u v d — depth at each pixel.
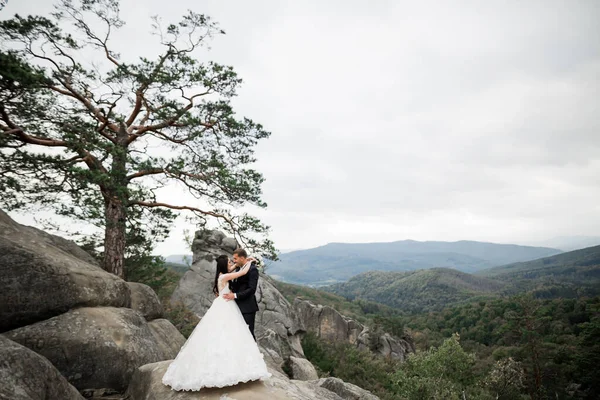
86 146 14.39
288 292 118.00
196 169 17.70
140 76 16.05
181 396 5.11
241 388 5.28
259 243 17.86
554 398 53.31
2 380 4.50
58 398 5.31
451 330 126.81
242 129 18.59
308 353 31.28
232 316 5.71
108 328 8.16
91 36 17.08
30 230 11.23
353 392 12.06
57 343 7.21
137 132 17.62
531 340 54.50
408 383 30.27
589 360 57.81
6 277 7.49
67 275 8.35
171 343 11.33
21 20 14.45
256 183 18.47
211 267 25.86
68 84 15.93
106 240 16.16
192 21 17.61
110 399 7.12
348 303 153.75
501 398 44.69
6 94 13.05
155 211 17.05
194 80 17.55
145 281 20.98
